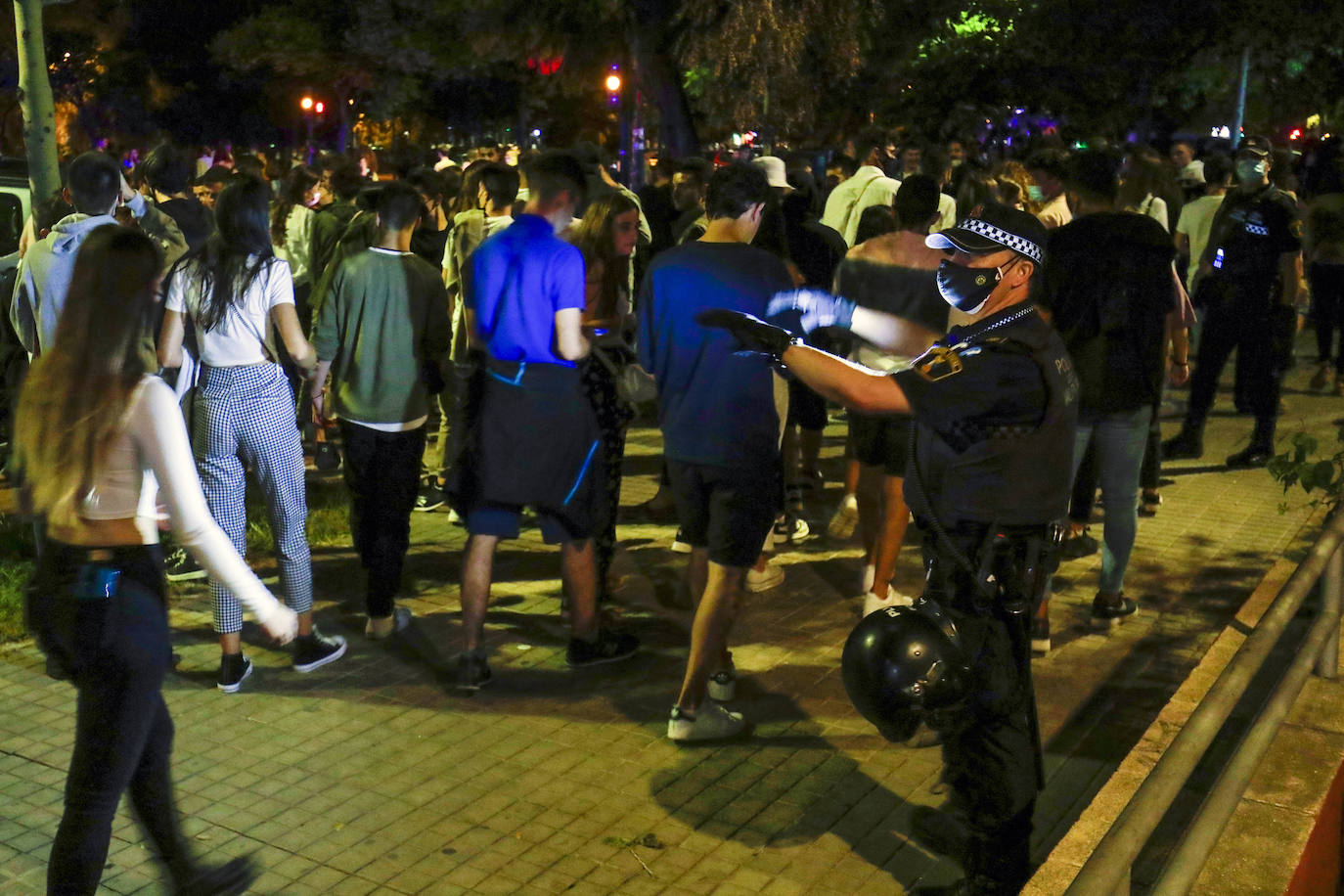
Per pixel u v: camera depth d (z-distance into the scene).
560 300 4.69
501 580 6.34
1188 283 9.59
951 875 3.73
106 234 2.98
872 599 5.52
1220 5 24.66
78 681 3.04
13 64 20.81
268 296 4.89
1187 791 4.29
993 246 3.11
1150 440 7.36
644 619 5.82
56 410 2.94
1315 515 7.36
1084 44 25.84
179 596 6.01
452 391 6.87
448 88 35.94
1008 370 3.05
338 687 5.03
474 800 4.14
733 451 4.38
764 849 3.87
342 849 3.83
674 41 18.69
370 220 6.74
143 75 35.56
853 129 25.50
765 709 4.86
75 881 3.05
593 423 4.93
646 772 4.35
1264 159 8.20
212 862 3.72
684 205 8.42
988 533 3.13
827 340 6.25
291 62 31.44
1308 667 3.39
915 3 23.33
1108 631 5.71
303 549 5.12
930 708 3.01
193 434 5.01
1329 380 11.34
